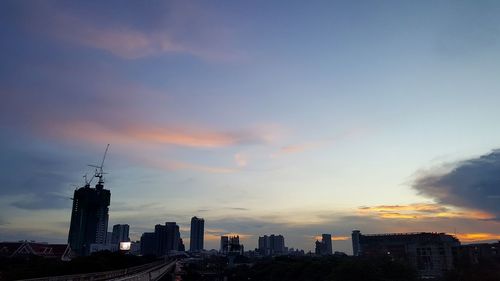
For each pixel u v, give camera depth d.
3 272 90.00
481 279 149.50
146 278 109.00
